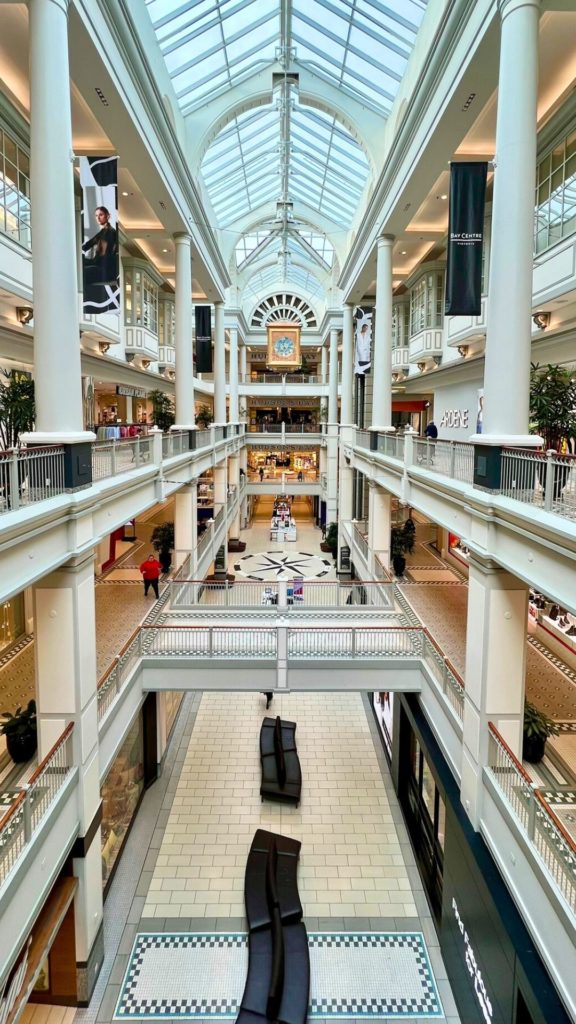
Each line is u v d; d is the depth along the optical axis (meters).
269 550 25.92
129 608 11.65
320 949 6.96
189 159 12.45
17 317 8.57
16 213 7.95
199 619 10.69
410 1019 6.16
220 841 8.65
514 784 5.26
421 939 7.16
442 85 7.59
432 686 8.07
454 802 6.62
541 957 4.44
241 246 26.92
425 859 8.06
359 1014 6.21
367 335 16.44
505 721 5.95
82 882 6.06
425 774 8.55
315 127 14.45
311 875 8.08
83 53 6.36
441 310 14.19
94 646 6.33
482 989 5.48
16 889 4.34
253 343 34.75
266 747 10.66
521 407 5.58
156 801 9.56
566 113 7.36
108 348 12.70
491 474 5.69
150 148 8.96
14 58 6.91
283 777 9.77
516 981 4.63
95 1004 6.25
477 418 12.88
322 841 8.72
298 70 12.19
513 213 5.40
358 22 9.78
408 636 9.20
